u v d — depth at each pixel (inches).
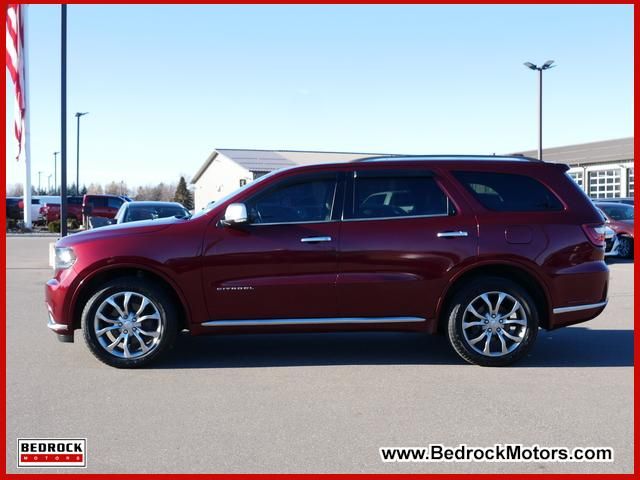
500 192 254.7
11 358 259.6
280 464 159.2
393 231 246.4
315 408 199.5
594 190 1688.0
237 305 242.7
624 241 668.7
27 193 1327.5
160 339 241.1
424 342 293.7
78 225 1472.7
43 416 192.4
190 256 240.4
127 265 238.7
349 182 251.6
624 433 180.2
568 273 249.4
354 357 264.4
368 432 179.9
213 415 193.2
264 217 246.7
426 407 200.5
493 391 217.3
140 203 582.9
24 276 557.6
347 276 244.4
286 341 294.8
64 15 645.9
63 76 649.0
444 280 246.5
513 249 246.5
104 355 241.3
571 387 222.2
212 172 2084.2
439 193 252.5
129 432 179.6
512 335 247.1
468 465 159.8
